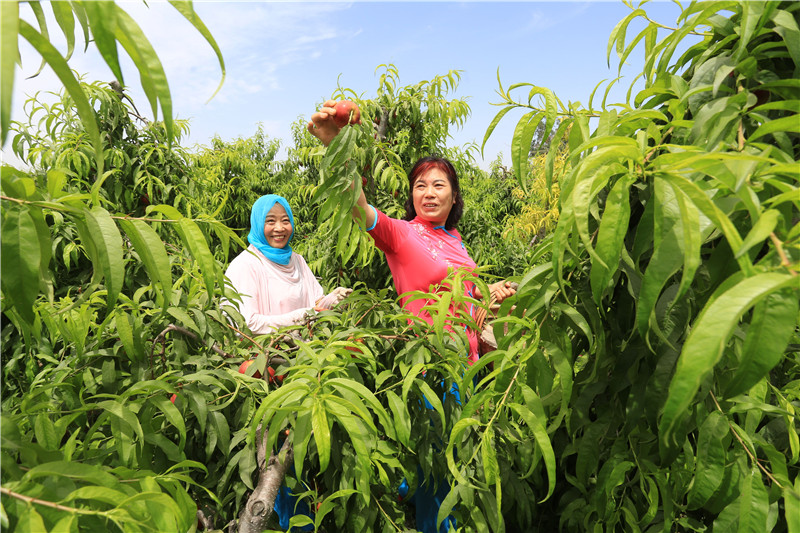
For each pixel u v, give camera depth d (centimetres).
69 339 84
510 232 589
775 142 58
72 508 34
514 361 66
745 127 58
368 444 70
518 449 88
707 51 65
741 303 28
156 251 49
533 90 67
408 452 95
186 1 32
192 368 101
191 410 80
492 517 82
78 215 44
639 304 44
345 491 65
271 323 182
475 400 67
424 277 154
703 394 53
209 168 748
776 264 37
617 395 70
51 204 41
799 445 55
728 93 61
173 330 96
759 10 53
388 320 108
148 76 33
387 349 96
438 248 161
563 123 67
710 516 78
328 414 57
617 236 46
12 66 24
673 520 70
